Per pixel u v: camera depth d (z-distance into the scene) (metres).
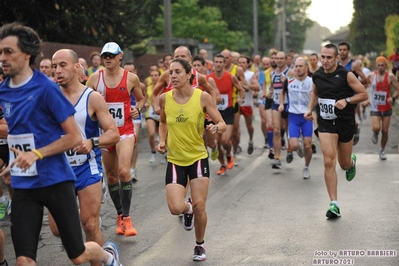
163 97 18.67
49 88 12.64
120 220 21.20
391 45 99.62
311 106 25.02
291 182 29.62
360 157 36.66
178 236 20.67
